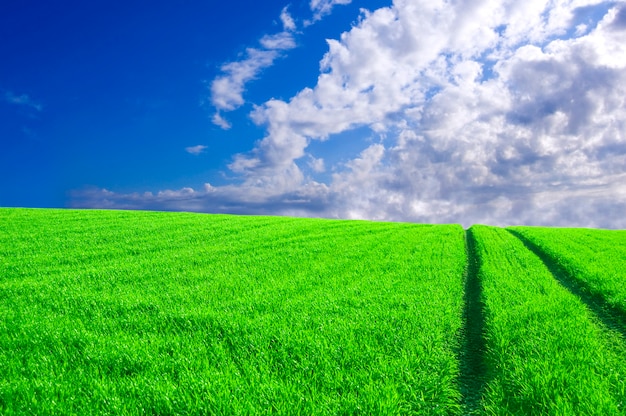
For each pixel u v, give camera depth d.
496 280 12.38
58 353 6.86
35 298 10.59
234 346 7.13
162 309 9.38
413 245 20.45
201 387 5.45
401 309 9.09
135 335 7.64
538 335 7.47
